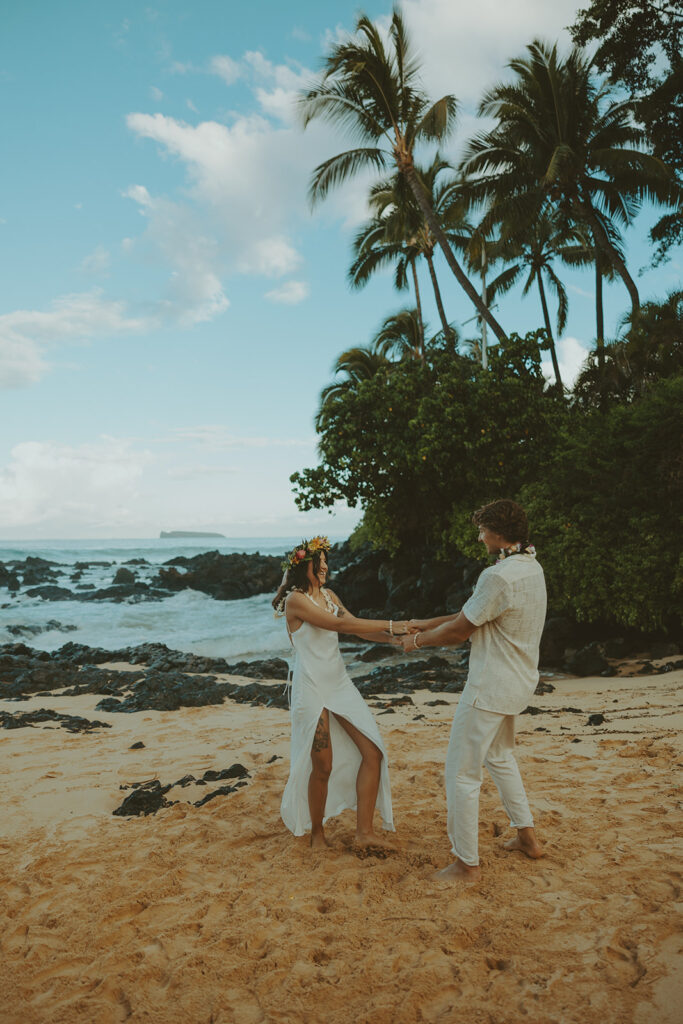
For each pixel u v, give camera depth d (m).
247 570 30.95
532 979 2.51
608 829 3.81
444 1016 2.34
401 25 20.30
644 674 10.81
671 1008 2.27
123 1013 2.49
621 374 19.86
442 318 26.94
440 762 5.38
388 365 34.53
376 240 28.70
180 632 19.02
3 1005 2.55
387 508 20.75
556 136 21.03
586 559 12.73
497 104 21.36
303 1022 2.36
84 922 3.14
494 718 3.32
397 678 11.05
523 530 3.47
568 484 14.15
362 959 2.71
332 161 21.00
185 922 3.07
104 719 8.23
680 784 4.47
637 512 12.98
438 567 19.59
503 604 3.29
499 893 3.16
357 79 20.11
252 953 2.82
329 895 3.25
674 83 18.11
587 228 26.86
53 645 17.61
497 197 21.89
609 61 19.30
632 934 2.73
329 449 19.61
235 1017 2.41
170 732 7.31
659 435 12.97
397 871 3.49
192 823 4.34
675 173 20.22
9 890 3.51
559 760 5.25
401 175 21.78
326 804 3.85
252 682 10.81
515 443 18.19
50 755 6.36
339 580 23.78
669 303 20.47
